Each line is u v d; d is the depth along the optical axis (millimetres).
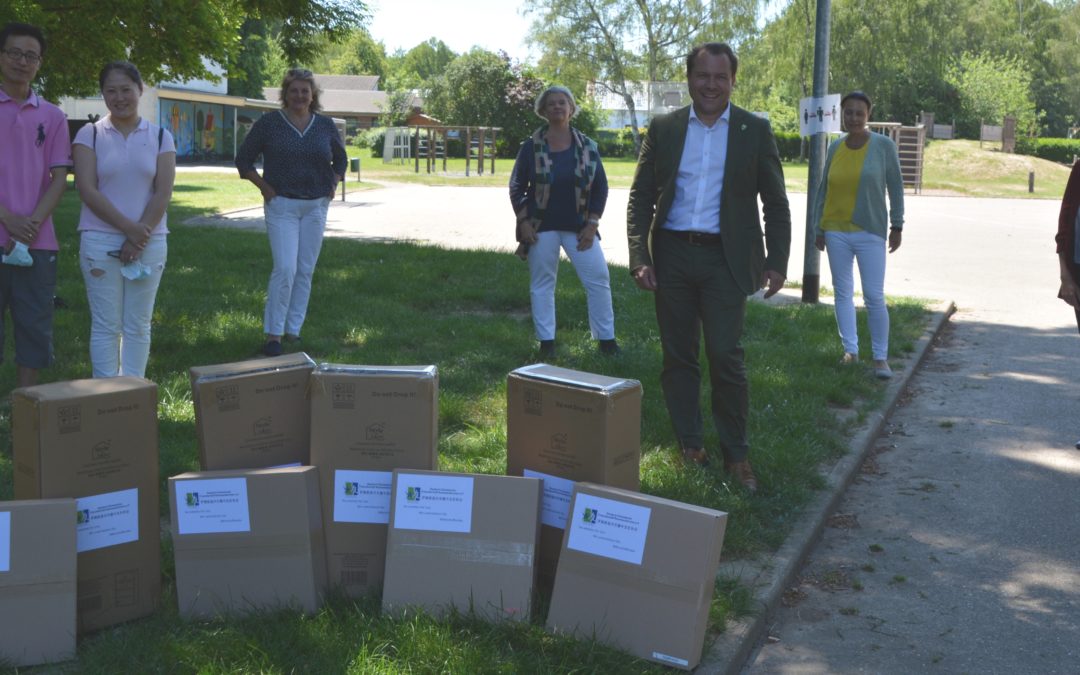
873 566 4605
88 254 5609
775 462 5461
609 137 72562
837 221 7930
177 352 7660
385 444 3777
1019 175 47406
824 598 4285
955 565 4648
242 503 3631
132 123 5609
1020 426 6871
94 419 3549
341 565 3814
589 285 7898
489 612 3590
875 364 7879
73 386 3654
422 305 10055
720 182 5152
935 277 14422
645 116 73938
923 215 27297
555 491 3949
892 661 3771
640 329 9047
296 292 8086
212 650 3330
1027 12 88500
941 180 46531
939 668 3723
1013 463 6102
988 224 24344
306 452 3975
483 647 3389
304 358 4082
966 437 6621
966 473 5922
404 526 3658
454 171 48094
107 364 5715
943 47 62031
